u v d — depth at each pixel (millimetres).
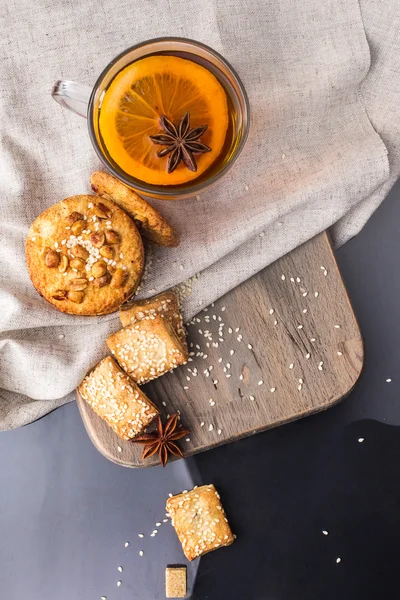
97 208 589
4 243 609
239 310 623
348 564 649
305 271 624
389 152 632
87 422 618
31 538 653
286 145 623
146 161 569
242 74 620
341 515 649
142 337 600
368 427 650
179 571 639
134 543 649
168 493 648
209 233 614
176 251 613
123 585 649
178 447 615
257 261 619
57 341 615
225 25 617
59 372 610
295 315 621
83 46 612
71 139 613
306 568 648
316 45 625
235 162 618
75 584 649
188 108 564
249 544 647
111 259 589
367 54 623
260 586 647
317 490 649
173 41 561
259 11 621
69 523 651
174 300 612
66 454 651
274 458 649
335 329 620
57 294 590
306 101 624
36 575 652
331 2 623
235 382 619
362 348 618
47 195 615
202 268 613
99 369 607
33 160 612
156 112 561
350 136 627
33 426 652
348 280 653
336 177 615
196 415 618
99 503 651
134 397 602
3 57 608
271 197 616
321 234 624
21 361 611
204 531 632
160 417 617
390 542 650
